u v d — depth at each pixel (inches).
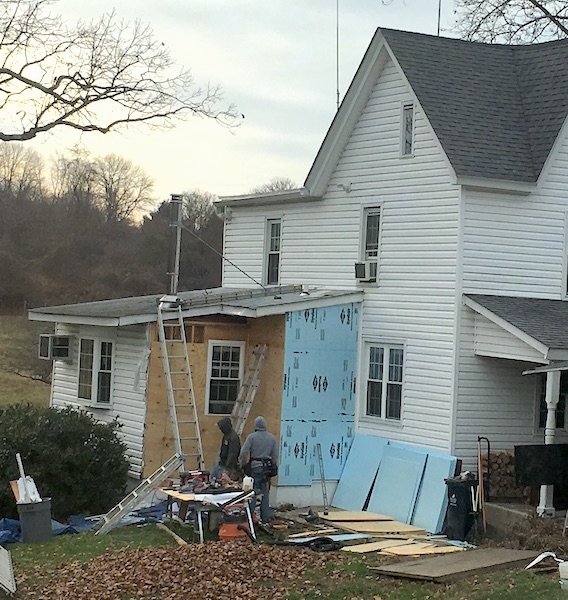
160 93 1047.6
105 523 692.1
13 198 2474.2
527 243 799.1
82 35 1674.5
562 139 810.8
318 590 524.1
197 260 2212.1
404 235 827.4
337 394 849.5
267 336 846.5
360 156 881.5
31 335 1596.9
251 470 719.7
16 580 569.6
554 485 698.2
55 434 757.3
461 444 767.1
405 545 663.8
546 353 682.8
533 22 1284.4
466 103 821.9
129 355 861.2
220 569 556.7
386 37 840.3
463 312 771.4
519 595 483.5
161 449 824.3
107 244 2340.1
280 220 1001.5
